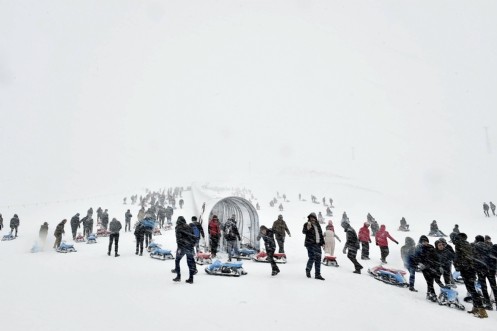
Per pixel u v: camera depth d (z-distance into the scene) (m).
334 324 5.59
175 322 5.47
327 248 12.48
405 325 5.78
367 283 9.19
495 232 24.38
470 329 5.91
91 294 7.22
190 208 35.28
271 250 9.56
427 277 8.14
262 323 5.52
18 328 5.09
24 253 14.03
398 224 29.47
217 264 9.62
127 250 14.68
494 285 7.99
